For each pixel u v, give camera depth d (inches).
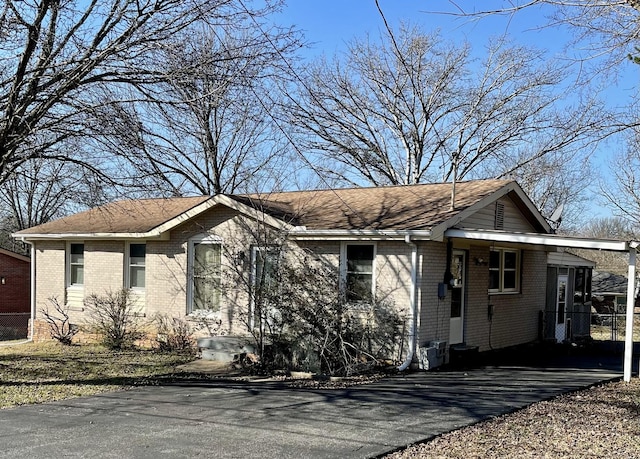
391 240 502.6
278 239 527.8
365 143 1229.1
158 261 644.1
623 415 330.6
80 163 452.1
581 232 1914.4
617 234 1627.7
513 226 620.1
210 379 450.9
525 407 347.9
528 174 1242.0
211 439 273.7
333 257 538.3
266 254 504.7
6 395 380.5
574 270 770.8
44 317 758.5
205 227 601.3
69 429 291.9
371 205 593.3
